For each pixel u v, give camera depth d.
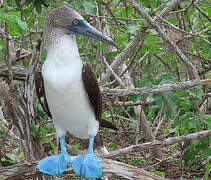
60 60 2.08
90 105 2.15
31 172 2.09
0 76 2.22
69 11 2.11
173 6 2.28
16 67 2.22
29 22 2.46
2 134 2.30
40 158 2.21
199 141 2.39
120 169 2.07
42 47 2.26
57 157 2.14
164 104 2.31
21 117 2.17
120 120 2.61
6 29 2.17
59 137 2.19
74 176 2.37
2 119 2.32
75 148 2.43
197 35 2.33
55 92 2.09
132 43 2.30
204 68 2.51
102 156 2.21
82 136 2.23
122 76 2.47
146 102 2.52
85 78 2.10
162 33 2.13
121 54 2.31
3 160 2.24
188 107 2.35
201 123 2.37
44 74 2.09
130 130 2.75
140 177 2.04
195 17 2.75
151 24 2.12
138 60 2.52
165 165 2.50
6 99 2.18
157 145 2.19
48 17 2.10
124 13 2.49
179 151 2.61
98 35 2.13
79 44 2.71
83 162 2.11
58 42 2.09
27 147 2.18
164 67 2.69
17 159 2.32
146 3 2.15
